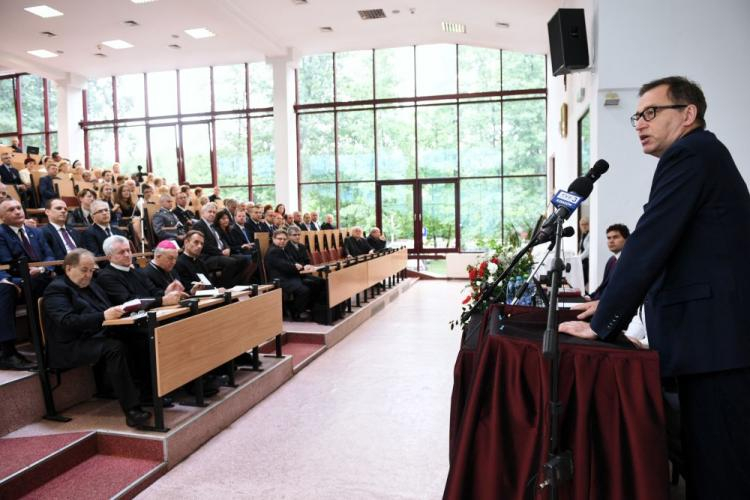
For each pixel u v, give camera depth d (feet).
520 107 37.55
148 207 21.74
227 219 21.81
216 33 32.78
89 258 10.12
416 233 39.27
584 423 3.68
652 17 14.84
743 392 3.83
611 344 3.98
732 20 14.42
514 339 4.03
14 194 19.12
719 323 3.86
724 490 3.85
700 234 3.97
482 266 11.13
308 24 32.71
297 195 39.88
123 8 28.60
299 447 9.66
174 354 9.25
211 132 41.42
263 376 12.41
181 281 14.76
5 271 11.52
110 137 42.70
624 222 15.53
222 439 10.09
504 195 38.14
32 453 8.31
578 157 20.90
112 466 8.64
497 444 3.92
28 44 34.12
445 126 38.55
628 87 15.14
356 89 39.37
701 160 3.94
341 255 29.78
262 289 13.57
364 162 39.63
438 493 7.93
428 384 13.21
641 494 3.55
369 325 21.18
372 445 9.70
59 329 9.61
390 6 29.55
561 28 15.99
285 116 37.73
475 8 28.73
